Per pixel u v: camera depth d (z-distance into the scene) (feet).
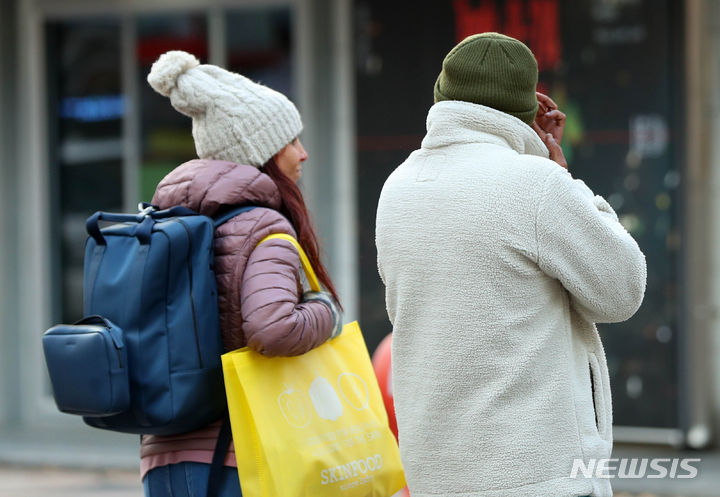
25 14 92.73
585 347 27.84
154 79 33.06
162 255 29.12
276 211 31.35
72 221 93.86
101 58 92.07
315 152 86.12
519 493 25.77
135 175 91.97
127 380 29.07
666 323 78.23
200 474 30.04
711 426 78.48
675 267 77.82
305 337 29.63
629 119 78.38
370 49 84.38
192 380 29.25
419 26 83.10
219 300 30.25
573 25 79.25
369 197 85.10
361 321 85.81
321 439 30.12
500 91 27.81
